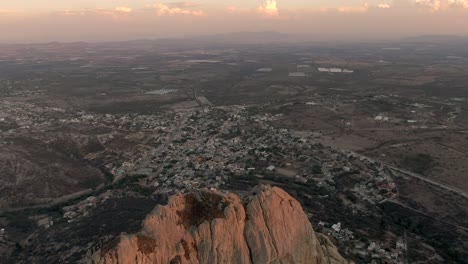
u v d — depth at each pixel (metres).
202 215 70.50
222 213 70.81
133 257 63.00
